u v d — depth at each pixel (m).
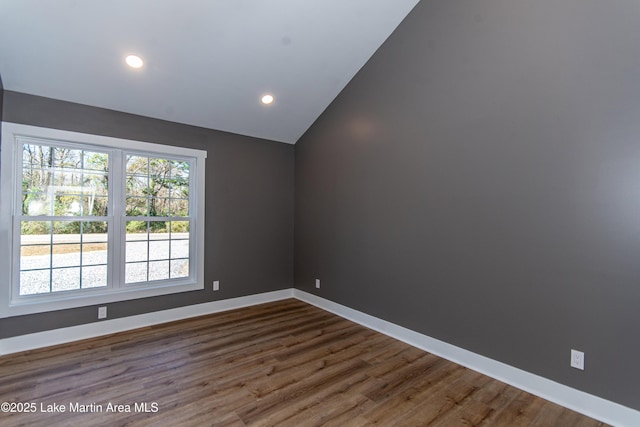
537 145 2.20
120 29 2.51
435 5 2.85
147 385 2.26
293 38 2.96
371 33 3.16
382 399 2.13
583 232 2.00
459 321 2.66
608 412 1.91
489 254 2.46
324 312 3.97
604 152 1.92
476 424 1.89
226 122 3.87
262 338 3.13
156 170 3.61
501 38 2.40
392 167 3.22
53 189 3.01
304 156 4.47
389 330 3.24
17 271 2.83
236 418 1.92
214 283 3.93
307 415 1.95
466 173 2.61
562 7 2.09
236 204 4.11
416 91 3.00
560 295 2.10
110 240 3.29
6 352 2.71
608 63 1.90
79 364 2.55
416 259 3.00
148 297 3.45
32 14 2.26
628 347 1.84
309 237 4.38
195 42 2.76
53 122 2.93
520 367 2.29
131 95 3.14
